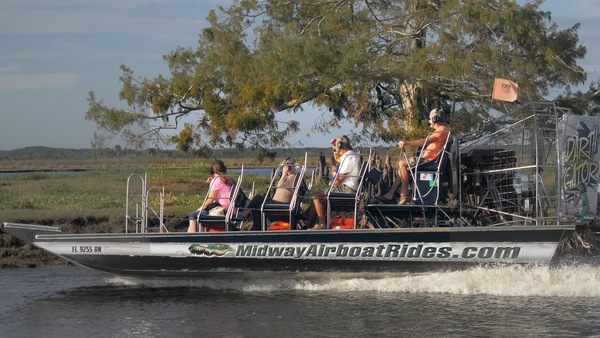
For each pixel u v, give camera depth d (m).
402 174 16.31
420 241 15.44
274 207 15.91
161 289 16.58
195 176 38.03
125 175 30.05
